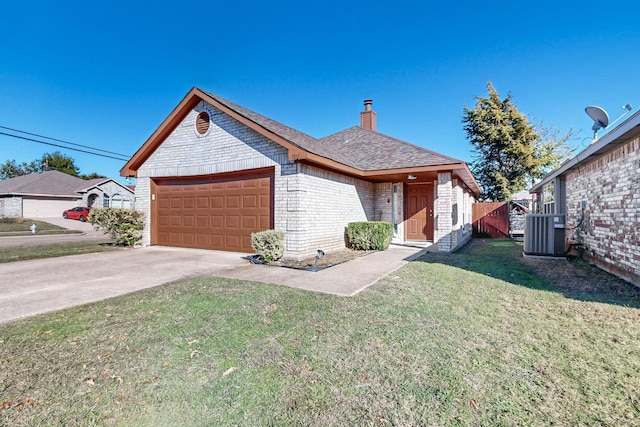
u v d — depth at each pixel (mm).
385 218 12680
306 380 2365
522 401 2104
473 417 1947
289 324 3449
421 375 2422
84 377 2400
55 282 5465
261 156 8477
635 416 1953
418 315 3732
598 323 3477
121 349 2857
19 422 1906
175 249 9984
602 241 6441
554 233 8094
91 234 17969
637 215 5062
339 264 7258
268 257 7398
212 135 9398
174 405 2088
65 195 29266
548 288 5020
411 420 1926
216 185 9711
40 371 2477
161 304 4160
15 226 21812
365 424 1896
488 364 2582
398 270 6488
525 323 3480
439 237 9469
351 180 10797
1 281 5543
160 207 10930
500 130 21094
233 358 2701
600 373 2443
